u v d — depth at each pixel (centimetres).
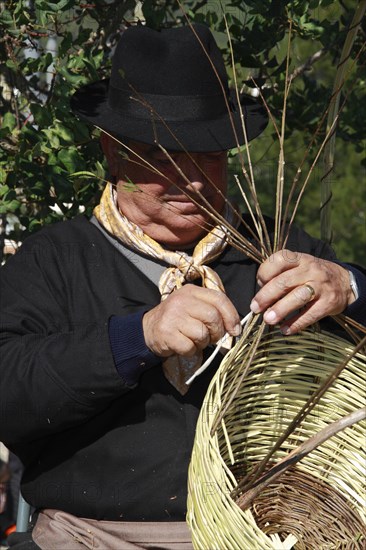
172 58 240
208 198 240
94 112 248
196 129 238
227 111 247
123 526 233
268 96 320
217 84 244
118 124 239
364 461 226
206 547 193
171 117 239
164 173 235
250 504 216
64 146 276
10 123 286
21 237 316
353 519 225
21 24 282
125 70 242
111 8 301
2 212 281
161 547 231
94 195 288
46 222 292
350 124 351
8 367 228
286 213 225
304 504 228
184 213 239
